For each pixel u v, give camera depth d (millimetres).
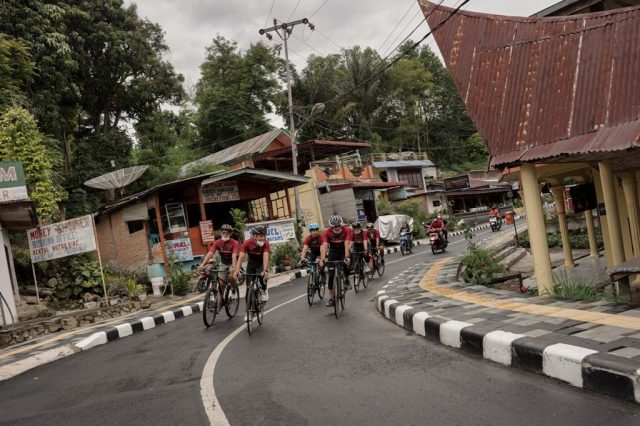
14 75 20031
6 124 16891
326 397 4445
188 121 43812
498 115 8492
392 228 29234
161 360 7020
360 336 7043
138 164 29891
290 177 23812
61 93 24062
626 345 4168
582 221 22875
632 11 7547
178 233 20266
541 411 3580
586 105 7508
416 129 57156
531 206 8219
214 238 21891
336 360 5781
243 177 23219
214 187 22594
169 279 17312
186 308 13000
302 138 48125
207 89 43031
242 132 42156
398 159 46469
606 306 5926
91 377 6512
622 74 7285
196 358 6805
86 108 30500
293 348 6707
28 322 11906
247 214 25297
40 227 14141
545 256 8164
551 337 4727
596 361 3844
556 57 8188
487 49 9000
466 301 7766
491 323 5754
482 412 3695
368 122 52594
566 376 4098
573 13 10258
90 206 25766
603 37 7738
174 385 5477
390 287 11422
